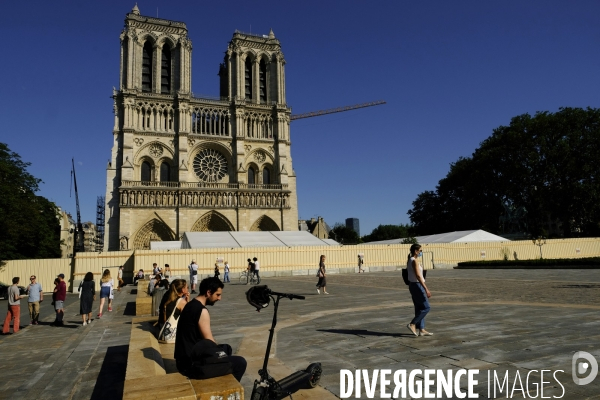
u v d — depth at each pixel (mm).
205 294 7121
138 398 4945
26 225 56500
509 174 82125
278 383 6504
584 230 85562
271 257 53062
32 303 21328
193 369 5992
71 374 10648
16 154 62875
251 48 99812
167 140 87812
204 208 86750
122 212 80062
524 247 64875
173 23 91562
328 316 16984
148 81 91188
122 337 15680
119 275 40781
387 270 57781
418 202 109438
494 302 19188
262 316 18156
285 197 94438
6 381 10570
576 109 81125
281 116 98625
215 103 94250
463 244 61250
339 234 158125
